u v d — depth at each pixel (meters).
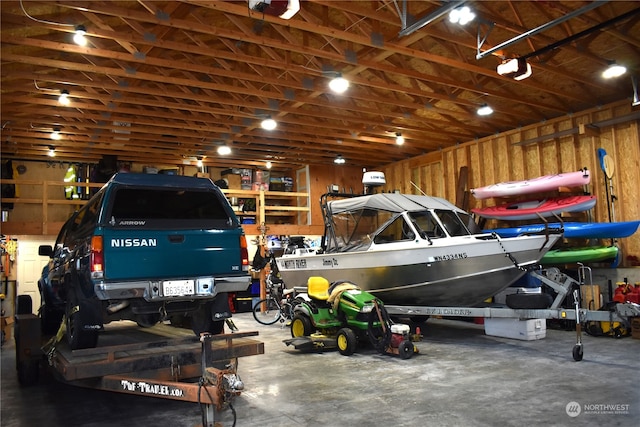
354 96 8.84
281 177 15.45
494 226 11.18
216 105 9.57
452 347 6.67
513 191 10.12
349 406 4.12
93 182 12.75
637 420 3.58
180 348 4.19
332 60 7.76
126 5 6.25
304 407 4.13
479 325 8.72
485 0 6.24
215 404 2.93
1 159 12.30
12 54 6.64
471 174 12.09
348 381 4.98
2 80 7.66
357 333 6.71
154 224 4.22
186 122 10.16
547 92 9.48
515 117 10.68
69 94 8.11
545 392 4.34
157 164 13.94
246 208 14.11
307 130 11.02
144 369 3.85
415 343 7.02
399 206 7.62
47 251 6.35
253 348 4.34
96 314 4.14
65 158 12.87
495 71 8.05
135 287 3.98
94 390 4.96
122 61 7.42
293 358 6.28
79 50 6.58
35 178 12.85
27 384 5.18
